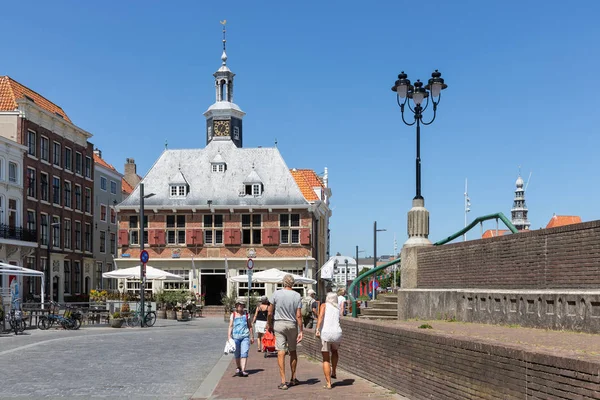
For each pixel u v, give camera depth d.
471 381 7.88
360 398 10.51
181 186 58.69
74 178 57.94
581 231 10.70
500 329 10.96
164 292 45.12
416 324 12.88
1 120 48.91
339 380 12.80
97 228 65.31
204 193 58.78
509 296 11.66
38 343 23.06
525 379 6.63
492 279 13.55
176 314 43.66
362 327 12.84
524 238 12.41
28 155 49.78
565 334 9.59
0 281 45.31
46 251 52.25
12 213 47.88
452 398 8.45
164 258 57.53
